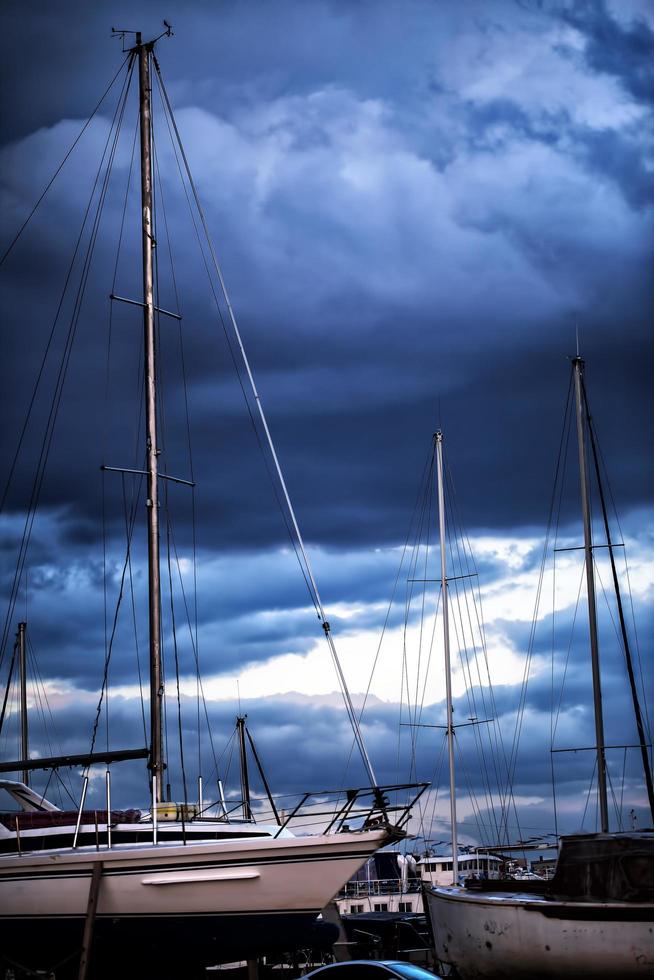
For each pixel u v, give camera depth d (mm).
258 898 19000
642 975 18453
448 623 44781
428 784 19641
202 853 19125
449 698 43594
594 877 19734
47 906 19656
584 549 39219
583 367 41469
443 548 45656
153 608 23750
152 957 19672
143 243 26188
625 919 18562
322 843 18969
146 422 25094
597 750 36969
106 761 22688
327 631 22484
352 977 17531
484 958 19984
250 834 21188
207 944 19359
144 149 26781
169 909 19172
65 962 18938
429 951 27719
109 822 20234
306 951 29422
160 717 23062
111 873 19375
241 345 26688
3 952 20297
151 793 22375
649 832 19953
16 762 22656
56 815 21344
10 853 20469
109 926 19328
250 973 23641
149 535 24188
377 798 19844
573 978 18969
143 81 27375
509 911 19531
